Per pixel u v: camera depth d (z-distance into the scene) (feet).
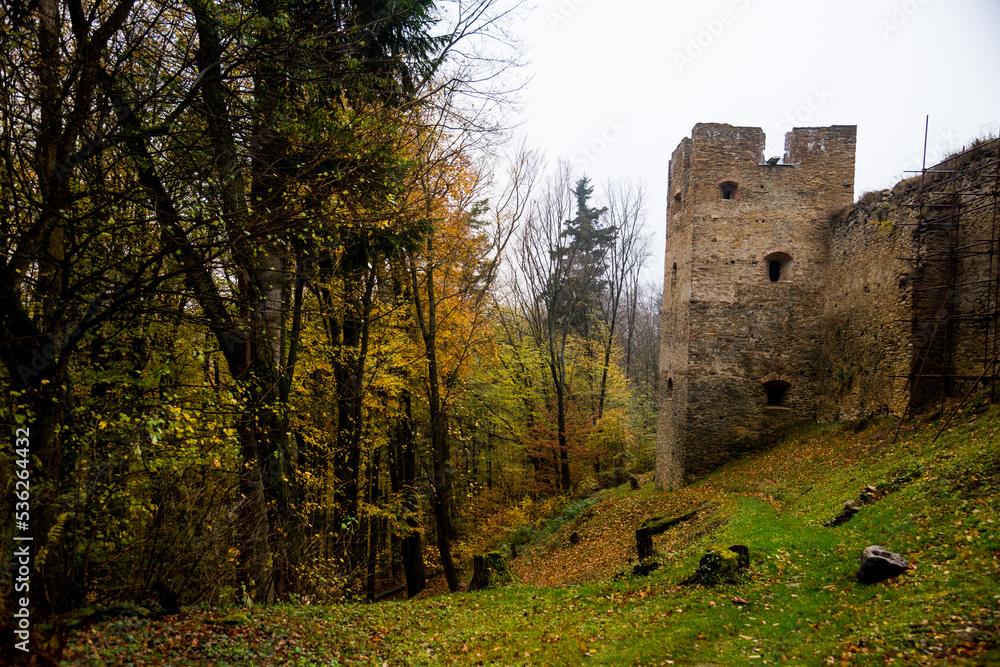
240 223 21.42
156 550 26.02
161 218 21.42
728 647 19.43
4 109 18.21
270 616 24.64
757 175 61.67
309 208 22.27
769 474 50.16
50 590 19.84
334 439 42.29
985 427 33.04
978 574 18.71
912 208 44.96
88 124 19.49
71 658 15.99
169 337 28.96
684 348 63.05
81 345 25.73
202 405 25.59
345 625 25.44
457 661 21.26
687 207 63.98
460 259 44.42
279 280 30.48
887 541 24.81
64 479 21.12
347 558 41.14
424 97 26.02
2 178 19.56
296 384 36.96
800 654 17.54
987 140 40.81
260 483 28.50
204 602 26.37
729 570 26.63
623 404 89.04
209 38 21.47
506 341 76.07
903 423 42.80
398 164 27.20
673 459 65.31
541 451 75.00
